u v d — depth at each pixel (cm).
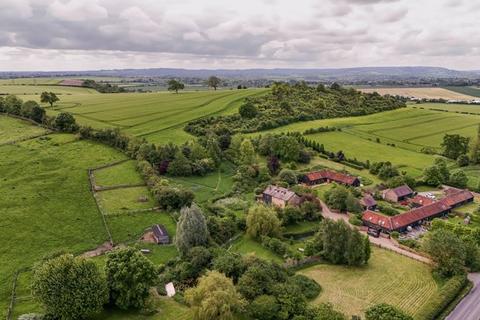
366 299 7975
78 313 6756
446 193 14325
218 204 12562
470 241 9525
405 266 9338
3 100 19600
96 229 10594
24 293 7981
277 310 7056
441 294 7800
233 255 8581
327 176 15488
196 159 15325
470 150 18850
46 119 17488
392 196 13762
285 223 11462
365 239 9312
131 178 13538
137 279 7250
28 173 13088
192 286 8288
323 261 9519
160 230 10525
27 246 9619
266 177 14800
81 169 13712
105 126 18088
